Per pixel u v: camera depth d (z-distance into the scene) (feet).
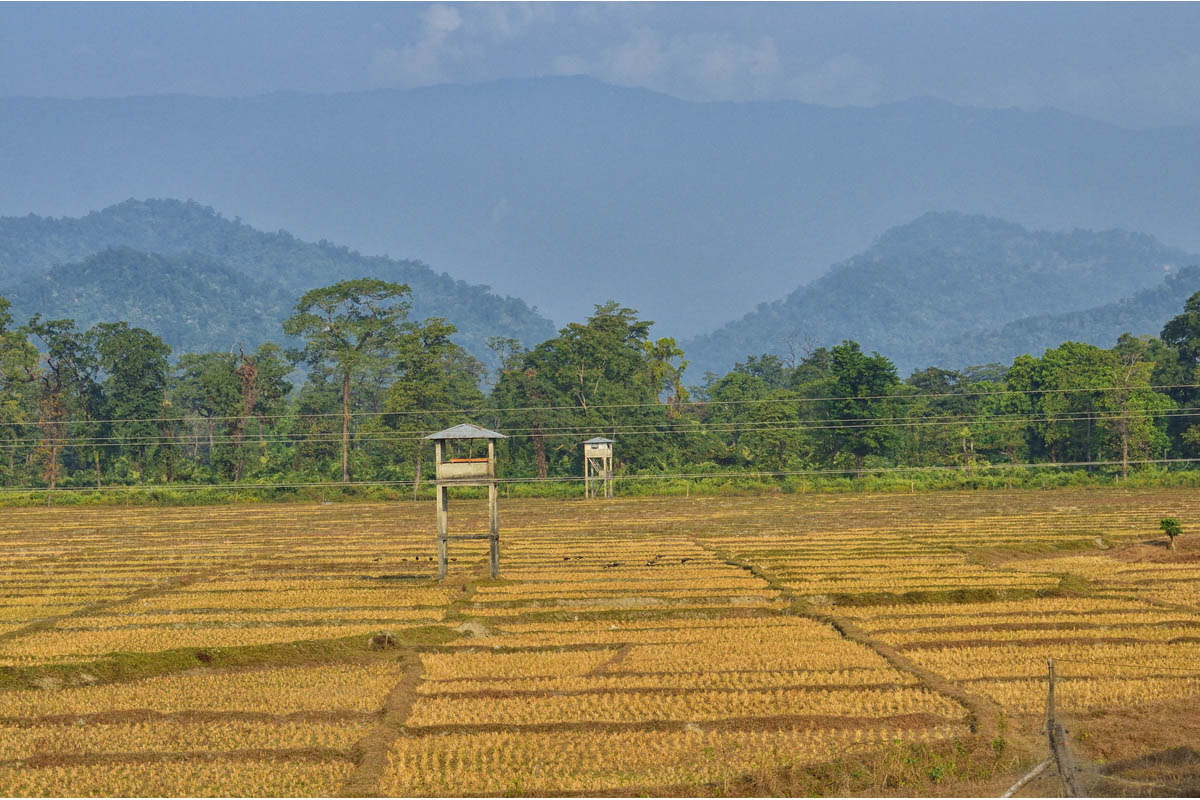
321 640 188.55
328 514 474.90
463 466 257.34
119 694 159.74
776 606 218.38
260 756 133.90
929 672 165.37
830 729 140.97
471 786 124.36
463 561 290.76
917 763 128.98
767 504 492.13
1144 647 178.60
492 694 158.51
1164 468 619.26
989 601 223.71
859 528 366.84
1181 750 131.13
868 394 644.69
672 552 305.32
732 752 133.49
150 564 299.79
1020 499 480.64
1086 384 614.75
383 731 141.08
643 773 127.95
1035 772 123.13
